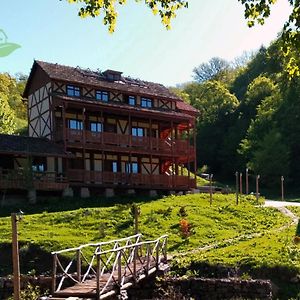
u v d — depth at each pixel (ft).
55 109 144.25
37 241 84.64
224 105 301.43
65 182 131.75
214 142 290.15
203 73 427.74
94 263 74.49
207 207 115.75
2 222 101.09
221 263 67.82
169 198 131.44
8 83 360.69
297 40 28.68
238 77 380.17
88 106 143.02
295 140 235.40
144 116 156.56
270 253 70.08
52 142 140.67
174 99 167.43
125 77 169.27
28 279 66.49
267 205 129.90
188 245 84.38
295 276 62.44
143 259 67.97
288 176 223.10
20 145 131.13
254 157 228.22
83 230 93.97
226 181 262.67
